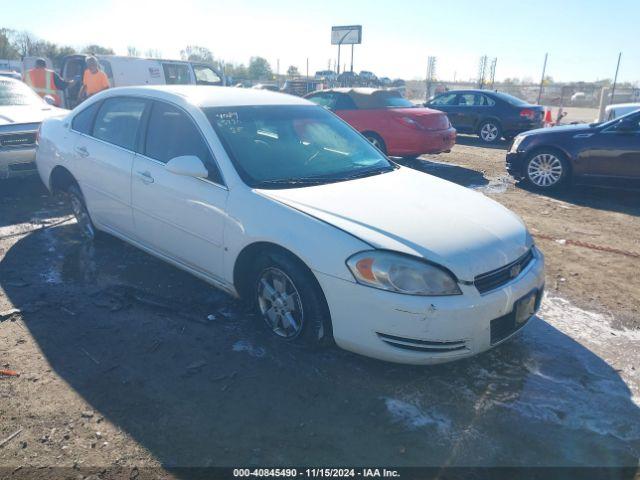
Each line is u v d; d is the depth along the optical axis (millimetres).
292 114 4219
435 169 9953
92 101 4809
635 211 6934
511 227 3299
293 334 3295
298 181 3506
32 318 3641
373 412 2785
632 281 4590
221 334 3508
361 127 9641
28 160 6371
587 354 3416
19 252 4844
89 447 2480
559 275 4695
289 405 2822
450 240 2936
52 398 2814
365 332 2883
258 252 3357
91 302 3898
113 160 4285
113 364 3139
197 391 2914
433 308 2732
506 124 14047
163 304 3883
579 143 7660
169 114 3945
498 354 3383
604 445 2592
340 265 2875
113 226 4578
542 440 2617
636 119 7344
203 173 3406
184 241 3777
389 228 2959
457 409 2834
